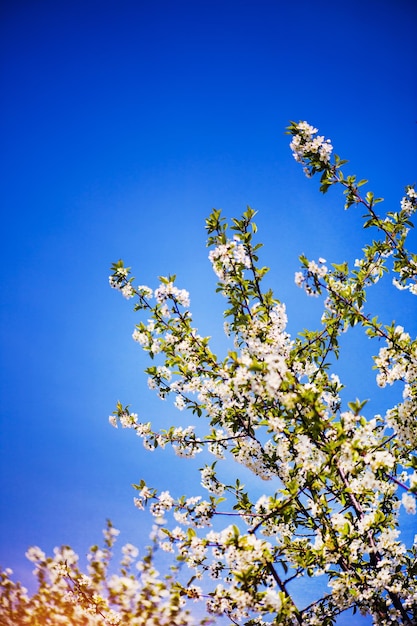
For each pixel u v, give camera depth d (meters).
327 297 5.41
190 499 5.63
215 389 5.72
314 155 5.46
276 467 5.81
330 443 4.21
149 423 6.36
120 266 6.23
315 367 5.77
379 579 4.62
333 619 5.39
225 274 5.35
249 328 5.31
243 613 4.86
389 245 5.39
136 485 5.82
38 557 5.58
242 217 5.37
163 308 5.78
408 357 5.23
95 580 5.39
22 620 5.61
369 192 5.26
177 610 5.02
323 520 5.08
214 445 6.31
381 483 4.60
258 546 4.41
